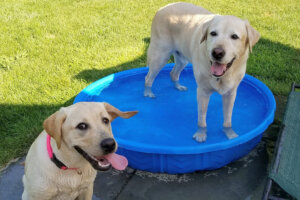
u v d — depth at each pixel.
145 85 2.29
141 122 2.06
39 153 1.18
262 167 1.65
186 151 1.50
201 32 1.73
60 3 4.25
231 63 1.56
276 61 2.62
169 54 2.12
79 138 1.09
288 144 1.50
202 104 1.79
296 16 3.57
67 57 2.83
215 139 1.87
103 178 1.62
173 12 1.98
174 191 1.54
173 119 2.09
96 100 2.26
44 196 1.21
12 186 1.57
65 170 1.18
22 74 2.56
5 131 1.95
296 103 1.75
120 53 2.89
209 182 1.58
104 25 3.50
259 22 3.44
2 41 3.12
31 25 3.50
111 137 1.09
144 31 3.33
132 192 1.54
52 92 2.33
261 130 1.62
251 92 2.25
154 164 1.61
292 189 1.25
